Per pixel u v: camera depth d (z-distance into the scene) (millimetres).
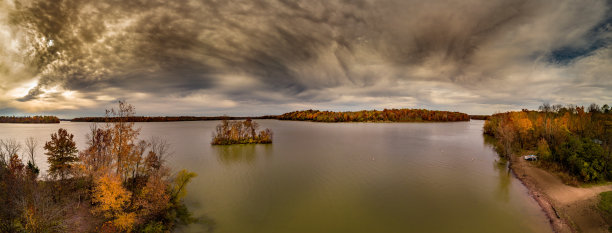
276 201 37281
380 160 66562
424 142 104000
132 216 24031
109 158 29578
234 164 62094
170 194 30750
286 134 143750
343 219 31812
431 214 32875
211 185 44281
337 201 37500
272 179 48688
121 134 29344
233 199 37781
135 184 30625
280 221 30984
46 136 129250
